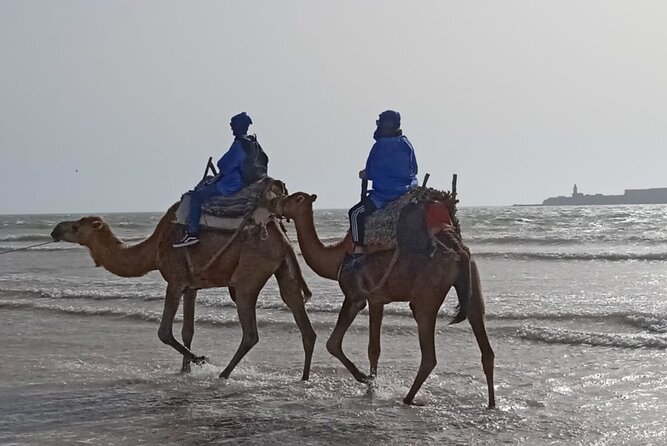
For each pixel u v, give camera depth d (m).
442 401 8.57
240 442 7.19
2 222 75.31
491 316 13.78
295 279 9.66
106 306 16.38
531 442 7.06
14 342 12.58
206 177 9.80
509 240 34.62
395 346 11.77
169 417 8.07
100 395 9.05
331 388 9.33
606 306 14.59
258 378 9.92
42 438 7.37
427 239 8.03
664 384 9.02
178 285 9.61
